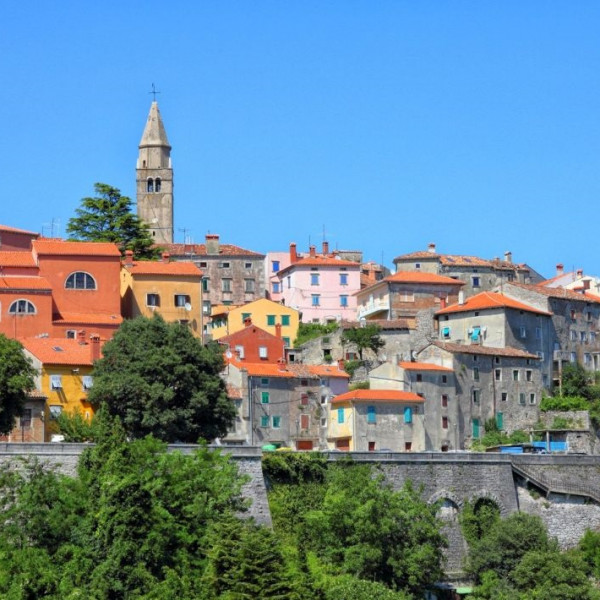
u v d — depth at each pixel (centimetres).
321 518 19412
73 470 18412
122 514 17188
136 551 16988
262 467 19812
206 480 18450
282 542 18750
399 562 19525
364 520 19375
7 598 16012
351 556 19212
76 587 16450
